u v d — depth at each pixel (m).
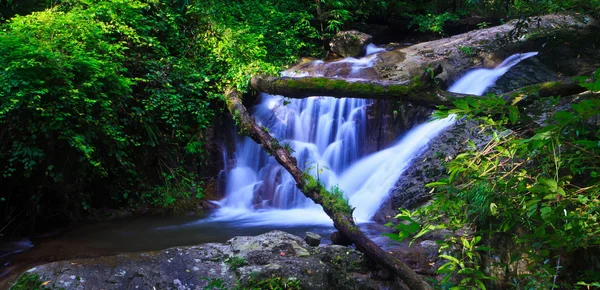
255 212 6.90
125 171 6.70
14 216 5.75
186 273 3.70
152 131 6.88
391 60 8.57
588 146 2.32
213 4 7.96
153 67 7.05
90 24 6.18
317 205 6.95
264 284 3.58
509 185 2.94
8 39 5.30
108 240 5.38
